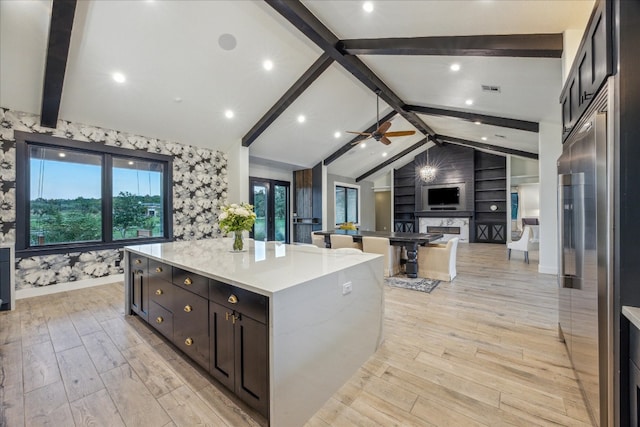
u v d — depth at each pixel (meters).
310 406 1.63
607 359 1.30
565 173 2.02
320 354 1.71
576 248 1.75
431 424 1.53
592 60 1.53
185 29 3.24
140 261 2.83
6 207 3.63
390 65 4.11
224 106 4.73
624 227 1.23
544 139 4.84
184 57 3.59
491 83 3.86
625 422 1.23
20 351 2.31
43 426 1.52
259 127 5.38
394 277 4.71
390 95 5.23
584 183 1.56
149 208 5.13
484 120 5.30
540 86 3.60
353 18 3.01
